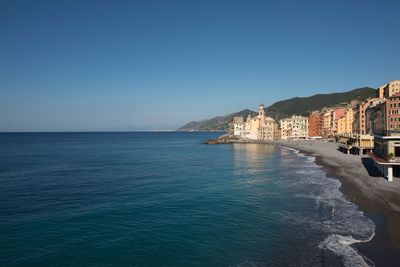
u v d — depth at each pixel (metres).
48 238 34.53
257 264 28.08
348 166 88.69
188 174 80.31
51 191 58.84
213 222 39.50
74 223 39.44
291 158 122.25
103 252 30.97
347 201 48.53
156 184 65.81
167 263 28.70
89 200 51.53
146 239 34.06
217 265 28.14
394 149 61.75
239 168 92.25
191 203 49.09
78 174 80.81
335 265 27.39
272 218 40.72
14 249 31.67
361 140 117.88
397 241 32.12
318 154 133.00
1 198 53.00
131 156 136.75
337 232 35.16
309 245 31.75
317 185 62.22
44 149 181.12
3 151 163.12
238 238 34.06
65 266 28.27
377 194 50.81
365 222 38.28
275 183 65.56
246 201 49.97
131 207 46.84
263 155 138.62
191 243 32.94
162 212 44.12
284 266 27.55
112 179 72.62
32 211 44.91
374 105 156.12
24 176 77.44
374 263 27.67
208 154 147.00
